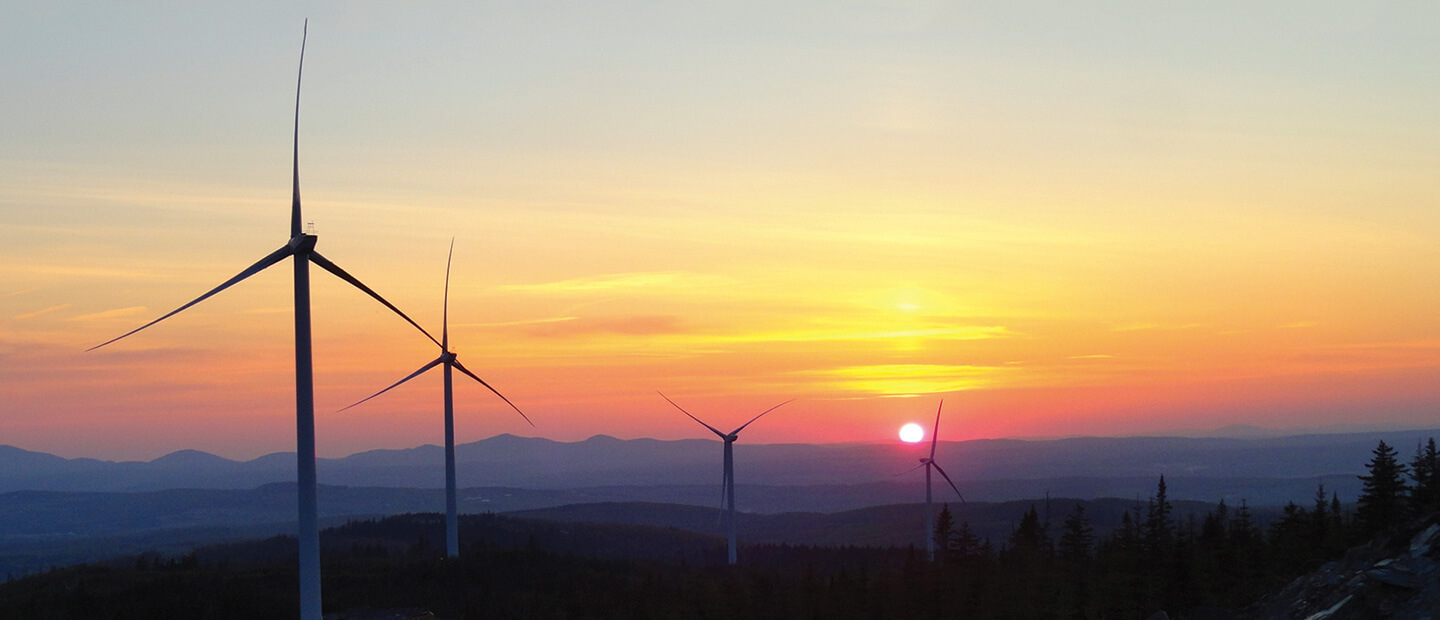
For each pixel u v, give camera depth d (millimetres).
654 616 82438
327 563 98000
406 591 83938
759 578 95625
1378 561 49344
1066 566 88812
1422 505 67562
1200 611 64438
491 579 90125
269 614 73312
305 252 63844
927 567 94750
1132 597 75812
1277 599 54906
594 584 91875
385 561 100812
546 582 90812
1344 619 45469
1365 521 71688
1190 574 75250
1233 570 77188
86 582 82812
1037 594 80812
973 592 85375
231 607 73812
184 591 78438
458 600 82438
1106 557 88625
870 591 89625
